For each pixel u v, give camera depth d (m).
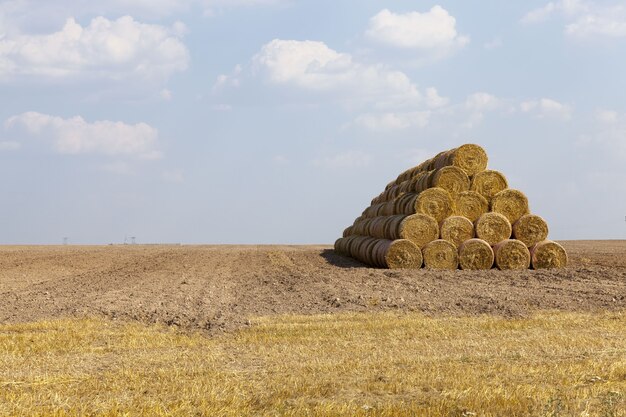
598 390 10.62
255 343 15.19
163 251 64.50
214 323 17.80
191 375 12.07
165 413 9.65
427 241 32.25
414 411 9.57
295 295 23.66
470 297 22.30
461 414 9.47
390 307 20.44
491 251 31.80
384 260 32.72
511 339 15.24
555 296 22.39
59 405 10.12
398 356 13.48
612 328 16.66
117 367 12.83
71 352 14.41
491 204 32.53
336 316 18.61
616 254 47.19
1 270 37.69
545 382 11.21
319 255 50.53
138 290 26.09
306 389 10.86
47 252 62.41
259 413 9.74
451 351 13.97
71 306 21.00
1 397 10.59
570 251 53.94
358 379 11.58
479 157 32.75
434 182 32.59
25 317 19.03
